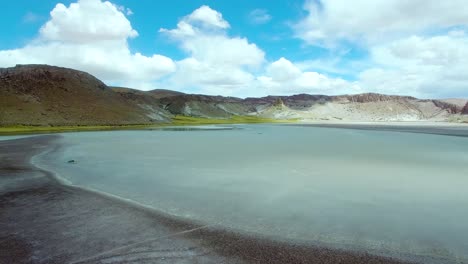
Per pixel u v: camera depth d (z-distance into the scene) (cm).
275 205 1338
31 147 3719
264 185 1719
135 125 11962
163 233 1007
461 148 3909
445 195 1520
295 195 1509
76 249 881
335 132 8588
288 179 1886
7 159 2625
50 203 1328
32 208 1258
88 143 4409
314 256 855
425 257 858
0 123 8938
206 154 3152
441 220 1160
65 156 2892
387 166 2405
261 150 3575
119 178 1884
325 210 1273
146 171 2138
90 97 13600
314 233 1024
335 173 2092
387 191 1596
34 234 988
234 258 836
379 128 11969
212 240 955
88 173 2036
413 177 1961
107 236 977
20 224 1075
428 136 6669
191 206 1312
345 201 1409
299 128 11694
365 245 934
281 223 1116
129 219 1137
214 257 841
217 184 1741
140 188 1630
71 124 10369
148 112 16088
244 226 1081
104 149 3584
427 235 1015
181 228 1054
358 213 1237
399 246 929
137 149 3628
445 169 2269
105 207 1280
